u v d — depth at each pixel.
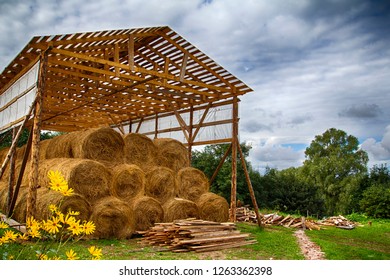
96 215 8.33
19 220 8.60
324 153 44.88
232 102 12.33
